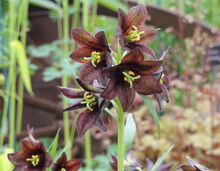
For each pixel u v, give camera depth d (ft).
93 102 1.03
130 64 0.98
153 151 2.16
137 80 0.99
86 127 1.02
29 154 1.07
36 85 2.33
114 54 1.01
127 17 1.03
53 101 2.32
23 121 2.13
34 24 2.33
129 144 1.10
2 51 1.93
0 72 2.21
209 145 2.13
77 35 1.01
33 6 2.22
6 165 1.34
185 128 2.35
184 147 2.18
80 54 1.05
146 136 2.23
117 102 1.02
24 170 1.05
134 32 1.04
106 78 1.02
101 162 2.04
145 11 1.04
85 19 1.96
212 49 2.39
